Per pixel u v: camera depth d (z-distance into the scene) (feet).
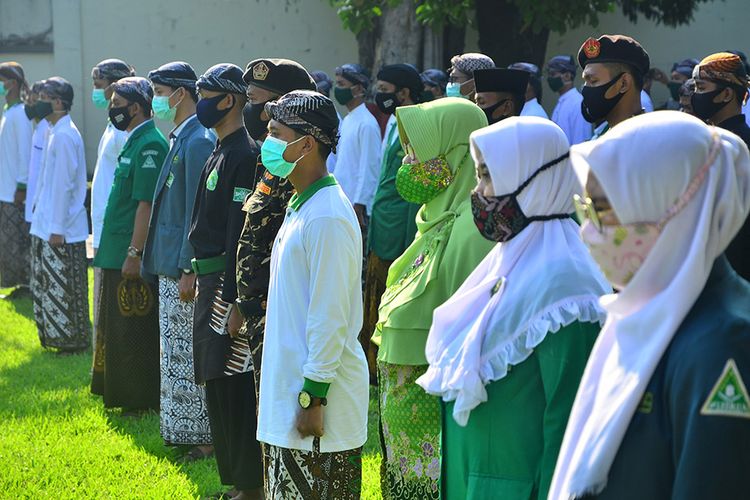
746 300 8.01
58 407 27.68
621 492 8.17
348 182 32.68
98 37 68.80
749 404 7.49
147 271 23.81
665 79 51.85
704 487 7.48
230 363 19.43
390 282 16.39
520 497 11.34
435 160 15.66
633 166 8.14
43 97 33.88
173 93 24.14
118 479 21.93
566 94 42.88
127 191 26.48
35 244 34.78
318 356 14.37
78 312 34.55
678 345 7.95
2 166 43.57
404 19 53.21
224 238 19.76
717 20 61.72
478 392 11.41
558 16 51.21
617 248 8.43
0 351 35.06
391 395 15.64
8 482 21.58
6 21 69.82
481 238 14.53
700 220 8.03
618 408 8.16
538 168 11.79
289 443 14.67
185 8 67.77
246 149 19.85
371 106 46.50
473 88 28.25
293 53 66.95
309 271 14.71
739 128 20.67
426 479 15.29
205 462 23.08
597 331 11.14
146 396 26.91
